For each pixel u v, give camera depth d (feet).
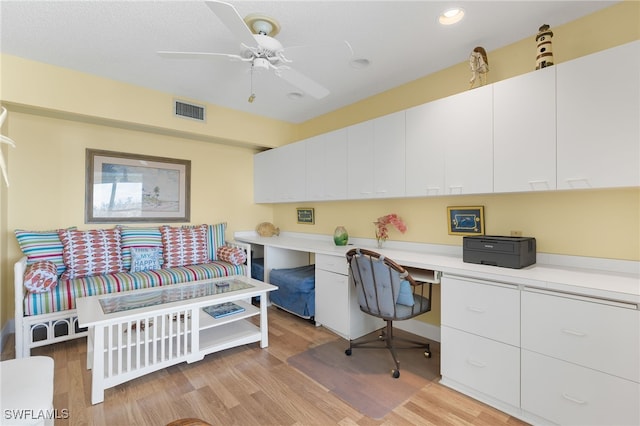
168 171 11.80
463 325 6.10
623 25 5.77
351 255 7.36
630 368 4.28
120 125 10.43
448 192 7.21
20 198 9.02
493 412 5.57
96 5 5.79
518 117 6.08
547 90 5.71
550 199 6.66
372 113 10.49
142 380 6.50
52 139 9.51
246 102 11.17
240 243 12.12
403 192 8.18
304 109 11.94
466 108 6.89
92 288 8.14
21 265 7.34
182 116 10.54
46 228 9.39
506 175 6.24
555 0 5.70
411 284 6.86
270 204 14.94
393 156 8.43
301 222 13.53
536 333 5.14
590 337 4.61
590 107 5.23
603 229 5.98
